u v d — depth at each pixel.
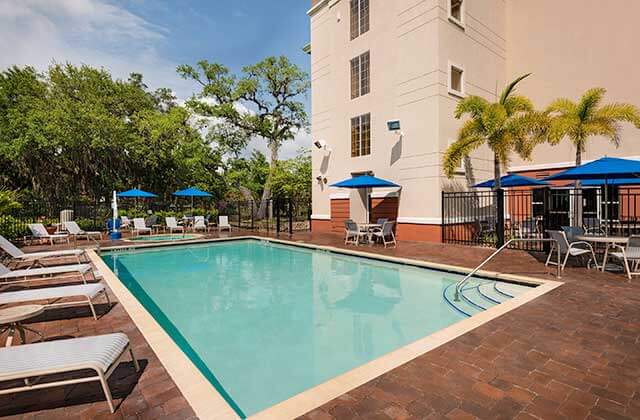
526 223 12.66
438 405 2.81
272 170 29.80
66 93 23.41
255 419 2.65
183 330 5.61
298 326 5.72
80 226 18.78
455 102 13.41
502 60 15.93
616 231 11.68
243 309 6.62
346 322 5.87
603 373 3.31
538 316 4.86
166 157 25.69
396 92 14.10
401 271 9.50
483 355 3.69
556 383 3.14
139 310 5.45
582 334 4.23
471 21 14.29
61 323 4.99
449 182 13.20
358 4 15.72
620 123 13.03
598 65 13.62
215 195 29.56
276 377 4.11
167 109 33.06
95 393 3.10
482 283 7.68
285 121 31.09
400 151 14.00
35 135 18.84
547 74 14.95
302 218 25.52
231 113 28.50
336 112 16.98
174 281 8.91
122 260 11.95
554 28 14.73
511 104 12.09
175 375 3.36
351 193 15.89
